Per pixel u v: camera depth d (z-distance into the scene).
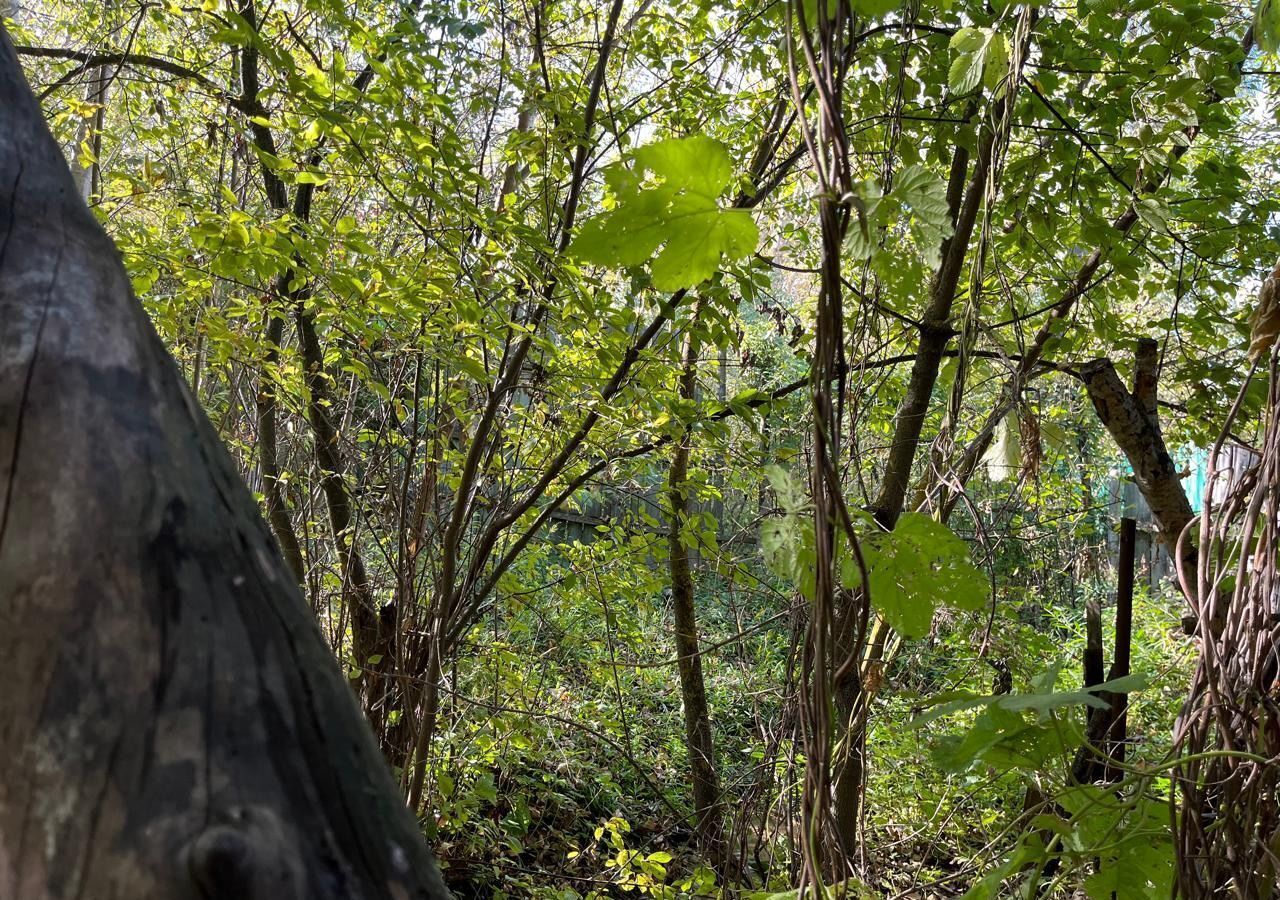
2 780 0.41
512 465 3.69
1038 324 3.56
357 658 3.32
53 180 0.61
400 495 3.47
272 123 2.74
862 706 1.93
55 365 0.50
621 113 3.49
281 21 3.30
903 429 2.91
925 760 3.40
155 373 0.53
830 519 0.70
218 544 0.46
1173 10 2.94
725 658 4.91
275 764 0.41
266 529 0.52
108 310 0.54
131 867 0.38
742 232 0.65
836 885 0.77
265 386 3.48
